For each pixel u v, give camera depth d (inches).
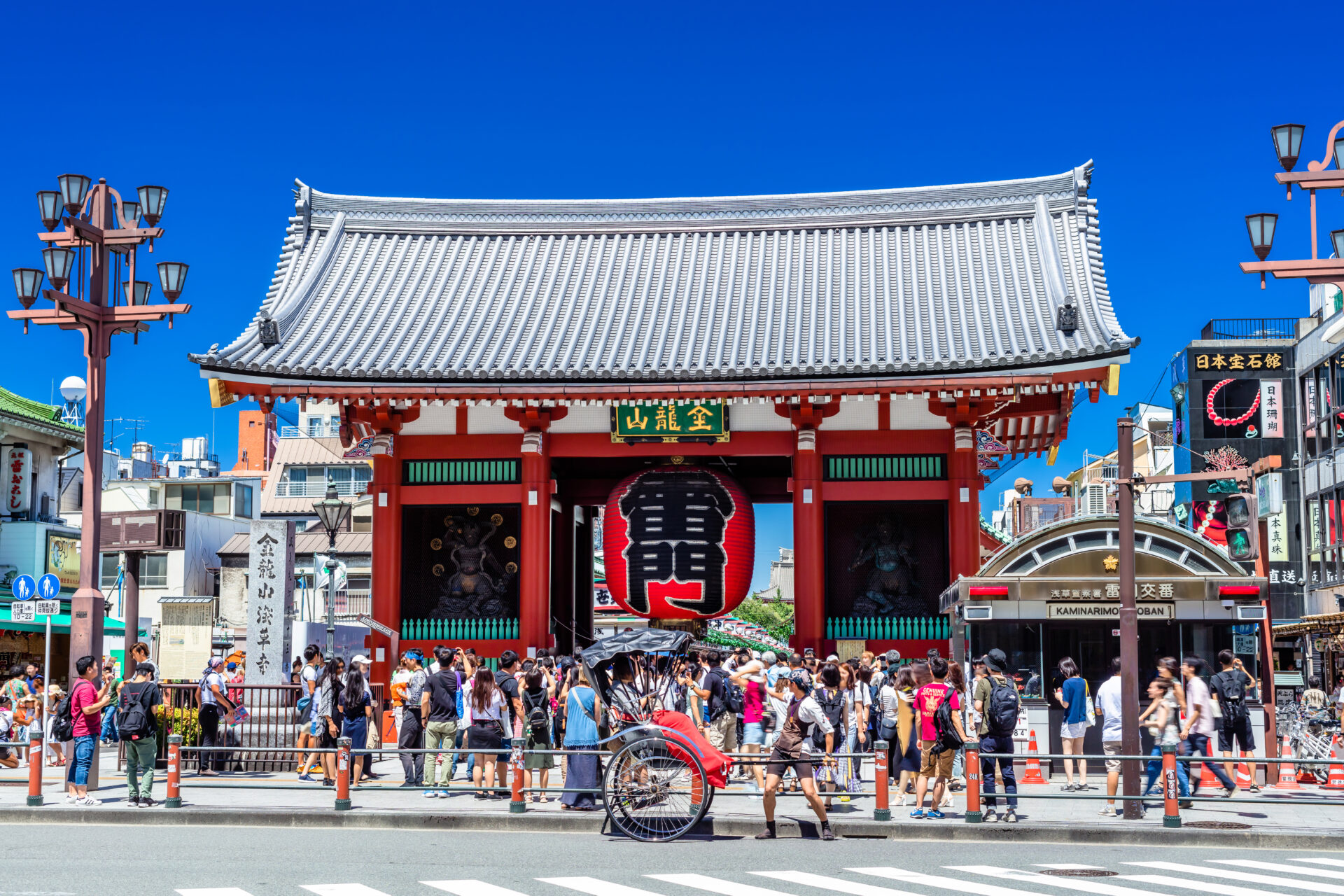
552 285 1366.9
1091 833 608.7
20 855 538.0
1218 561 863.7
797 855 557.0
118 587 2135.8
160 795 740.7
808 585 1151.0
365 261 1414.9
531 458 1194.0
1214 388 2018.9
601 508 1736.0
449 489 1213.1
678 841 602.9
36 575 1913.1
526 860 533.3
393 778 856.3
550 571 1203.9
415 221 1461.6
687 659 924.6
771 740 839.7
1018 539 881.5
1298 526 1948.8
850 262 1366.9
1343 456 1775.3
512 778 756.0
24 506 1955.0
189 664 1809.8
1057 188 1386.6
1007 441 1406.3
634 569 1123.9
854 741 807.7
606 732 702.5
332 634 1318.9
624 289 1352.1
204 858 534.0
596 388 1143.6
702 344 1213.1
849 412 1193.4
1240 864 534.9
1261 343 2018.9
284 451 3075.8
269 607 1368.1
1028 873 505.4
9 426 1936.5
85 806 681.6
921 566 1197.1
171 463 3373.5
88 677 707.4
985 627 874.8
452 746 750.5
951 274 1322.6
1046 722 852.0
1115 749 730.2
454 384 1156.5
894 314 1259.8
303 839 597.3
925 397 1154.7
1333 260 622.2
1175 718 701.9
